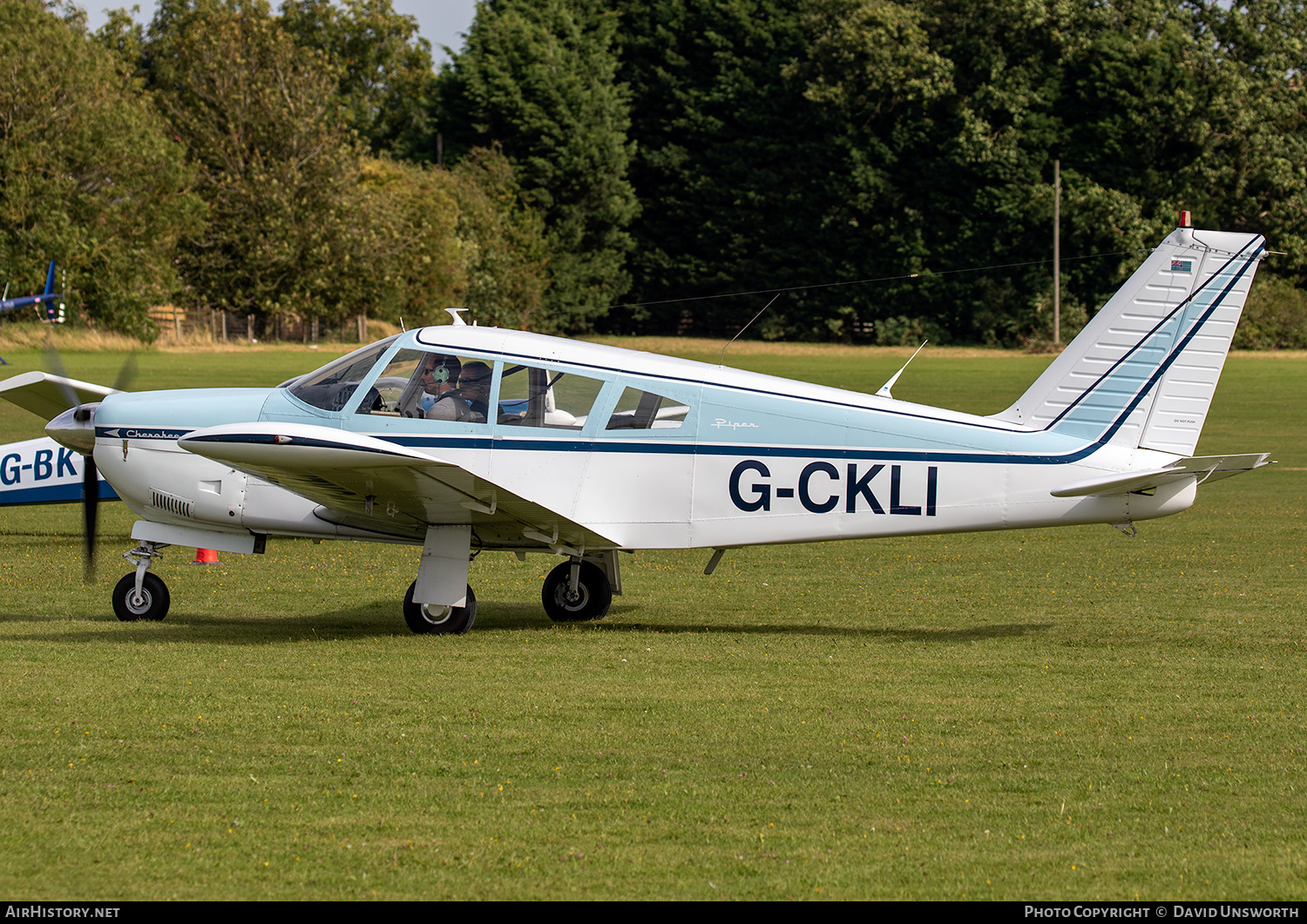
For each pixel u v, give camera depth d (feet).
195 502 97.25
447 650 86.94
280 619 99.45
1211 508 179.22
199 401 98.78
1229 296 91.04
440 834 50.80
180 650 85.46
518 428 94.63
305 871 47.09
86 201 485.97
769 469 93.09
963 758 61.52
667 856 48.80
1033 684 77.10
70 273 477.77
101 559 127.85
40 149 479.00
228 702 70.44
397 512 89.76
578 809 53.83
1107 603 108.47
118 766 58.85
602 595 100.78
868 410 93.25
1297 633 94.43
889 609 106.11
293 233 577.43
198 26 619.67
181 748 61.57
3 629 93.56
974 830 51.85
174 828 51.19
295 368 395.14
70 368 373.40
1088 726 67.10
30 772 57.67
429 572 92.73
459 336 96.63
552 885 46.06
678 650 87.56
